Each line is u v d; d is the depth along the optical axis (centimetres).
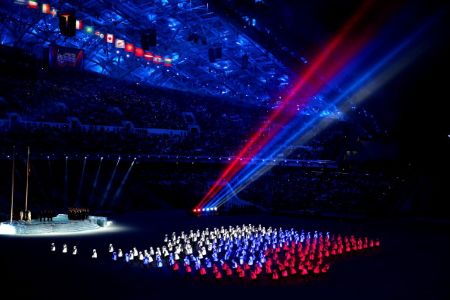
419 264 3341
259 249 3888
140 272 2947
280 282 2747
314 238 4397
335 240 4412
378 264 3334
